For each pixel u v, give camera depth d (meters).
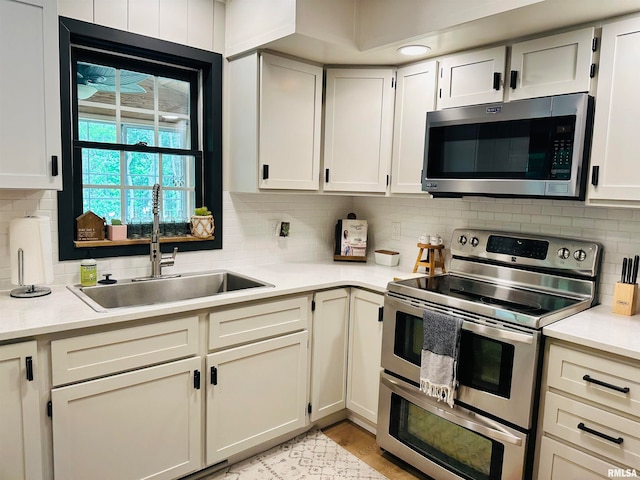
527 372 1.74
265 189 2.48
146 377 1.83
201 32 2.50
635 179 1.74
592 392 1.62
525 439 1.76
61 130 2.04
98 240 2.25
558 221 2.26
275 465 2.27
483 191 2.13
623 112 1.75
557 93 1.93
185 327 1.93
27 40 1.72
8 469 1.55
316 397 2.50
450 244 2.72
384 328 2.30
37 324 1.56
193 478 2.12
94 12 2.13
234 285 2.58
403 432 2.25
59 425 1.63
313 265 2.95
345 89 2.67
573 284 2.15
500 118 2.04
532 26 1.94
